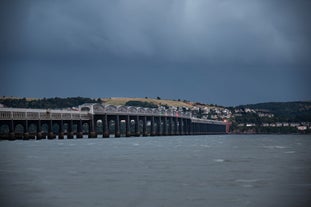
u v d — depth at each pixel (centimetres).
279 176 8819
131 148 17425
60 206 6419
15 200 6731
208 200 6700
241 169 9888
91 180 8325
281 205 6438
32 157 12656
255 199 6756
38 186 7712
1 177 8669
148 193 7156
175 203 6544
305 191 7294
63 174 9081
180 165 10700
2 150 15400
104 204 6500
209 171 9562
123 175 8950
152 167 10288
